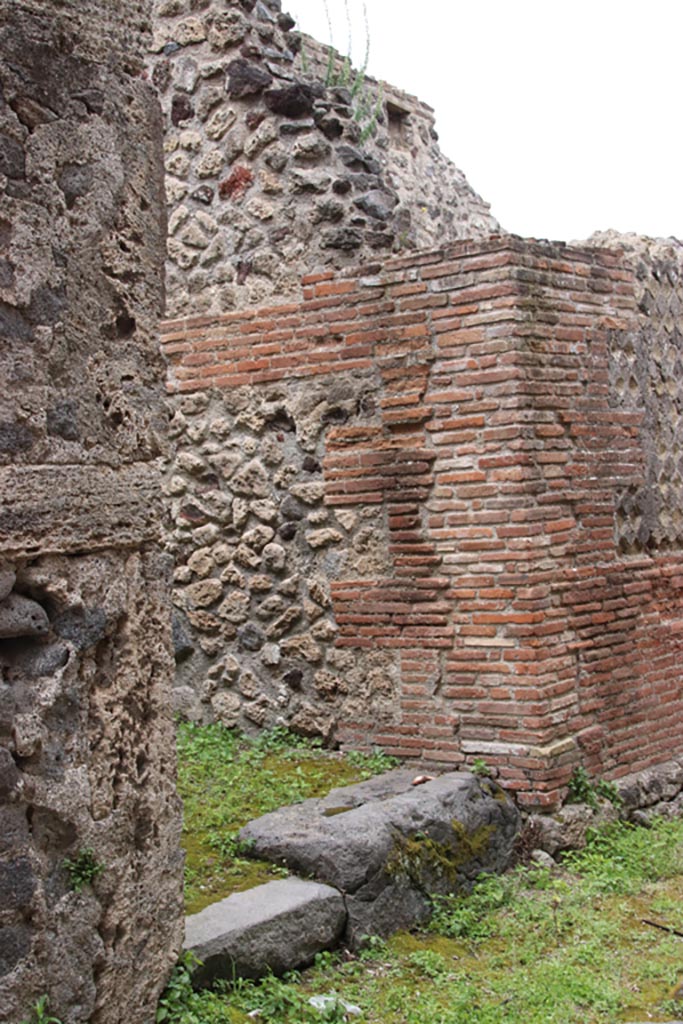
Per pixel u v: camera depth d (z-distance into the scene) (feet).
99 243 11.68
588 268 20.79
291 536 21.62
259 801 18.24
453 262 19.62
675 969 14.84
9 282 10.66
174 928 12.34
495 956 15.33
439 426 19.83
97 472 11.48
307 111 22.07
